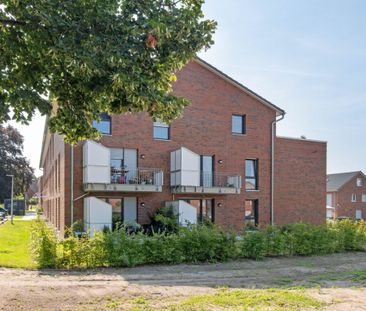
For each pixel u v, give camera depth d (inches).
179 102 207.8
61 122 226.7
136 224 619.8
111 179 633.6
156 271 359.6
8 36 191.6
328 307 237.1
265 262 420.5
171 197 698.2
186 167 668.7
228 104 765.3
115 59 176.4
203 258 412.8
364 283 315.9
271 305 236.1
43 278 320.2
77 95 216.4
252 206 781.9
